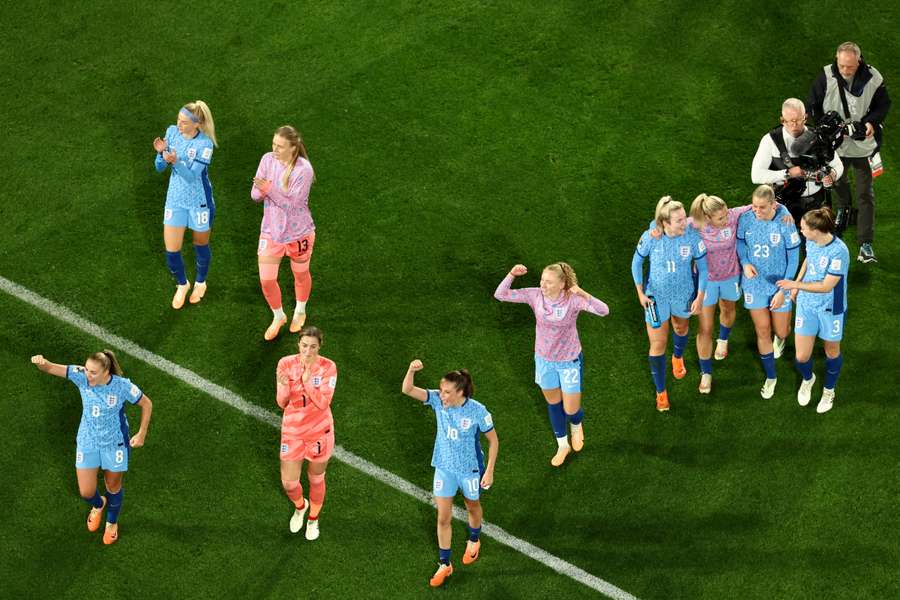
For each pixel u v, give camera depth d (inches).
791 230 1651.1
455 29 2206.0
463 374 1460.4
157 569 1608.0
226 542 1633.9
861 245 1898.4
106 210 1968.5
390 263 1916.8
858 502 1663.4
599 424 1755.7
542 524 1658.5
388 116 2091.5
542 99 2114.9
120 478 1581.0
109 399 1526.8
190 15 2229.3
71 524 1643.7
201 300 1871.3
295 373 1520.7
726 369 1817.2
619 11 2224.4
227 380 1785.2
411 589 1596.9
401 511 1669.5
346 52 2175.2
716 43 2180.1
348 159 2037.4
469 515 1569.9
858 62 1777.8
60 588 1588.3
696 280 1658.5
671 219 1589.6
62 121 2079.2
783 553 1621.6
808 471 1696.6
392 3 2236.7
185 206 1758.1
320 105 2105.1
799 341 1695.4
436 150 2049.7
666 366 1835.6
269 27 2212.1
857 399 1769.2
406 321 1855.3
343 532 1647.4
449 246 1935.3
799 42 2176.4
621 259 1923.0
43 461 1699.1
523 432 1747.0
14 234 1939.0
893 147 2059.5
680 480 1694.1
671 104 2106.3
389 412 1761.8
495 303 1876.2
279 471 1700.3
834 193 2004.2
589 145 2055.9
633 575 1611.7
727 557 1622.8
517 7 2235.5
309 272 1823.3
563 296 1583.4
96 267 1902.1
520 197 1993.1
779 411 1764.3
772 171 1740.9
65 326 1829.5
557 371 1637.6
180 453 1711.4
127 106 2097.7
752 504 1668.3
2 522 1641.2
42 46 2183.8
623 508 1670.8
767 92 2116.1
